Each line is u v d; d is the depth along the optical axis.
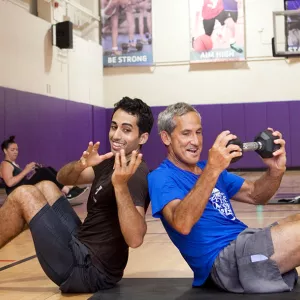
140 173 2.61
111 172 2.69
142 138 2.69
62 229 2.58
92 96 14.54
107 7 15.12
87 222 2.73
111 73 15.34
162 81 15.15
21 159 10.49
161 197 2.46
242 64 14.85
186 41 14.98
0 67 9.98
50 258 2.58
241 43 14.67
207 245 2.53
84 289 2.67
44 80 11.82
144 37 15.06
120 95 15.31
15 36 10.56
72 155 12.95
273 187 2.71
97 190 2.68
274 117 14.66
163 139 2.61
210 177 2.29
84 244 2.68
